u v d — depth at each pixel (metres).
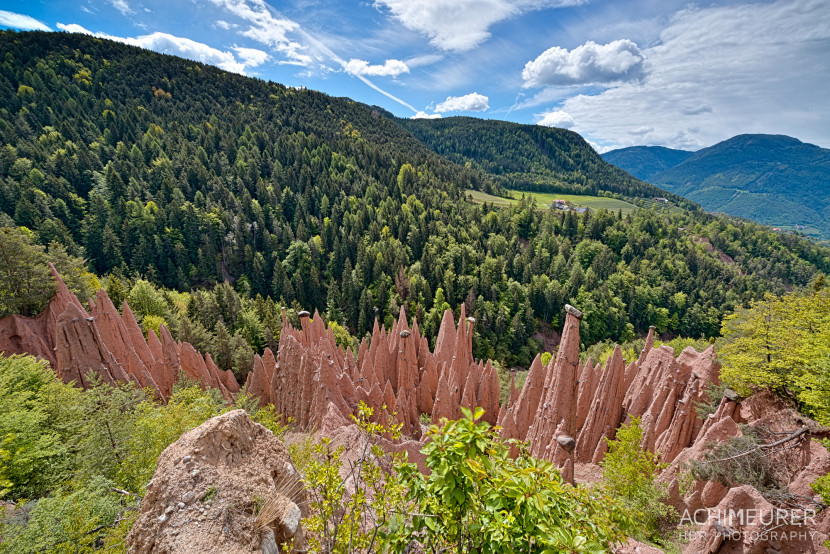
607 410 37.47
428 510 8.85
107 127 170.50
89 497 17.31
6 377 26.05
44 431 24.62
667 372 36.75
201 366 42.97
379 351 45.00
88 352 36.47
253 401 36.47
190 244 126.81
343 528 9.23
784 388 29.83
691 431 33.66
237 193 159.62
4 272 42.12
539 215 183.00
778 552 18.39
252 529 9.07
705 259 158.25
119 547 14.49
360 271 123.19
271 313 84.19
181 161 159.00
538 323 124.44
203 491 9.27
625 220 184.12
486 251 145.12
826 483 18.81
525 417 38.59
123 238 116.50
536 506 7.21
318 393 31.73
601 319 121.25
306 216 156.00
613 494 25.09
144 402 26.48
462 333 48.00
